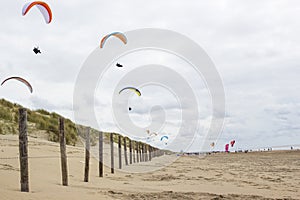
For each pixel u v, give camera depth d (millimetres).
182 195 8031
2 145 13453
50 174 9945
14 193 5859
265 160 33531
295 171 18703
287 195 9227
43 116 23391
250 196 8539
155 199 7250
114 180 11773
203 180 13227
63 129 8633
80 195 6668
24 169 6422
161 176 14867
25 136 6543
